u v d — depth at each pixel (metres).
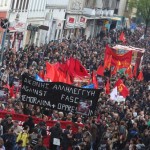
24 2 89.44
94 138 39.56
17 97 44.78
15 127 36.47
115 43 121.06
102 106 47.56
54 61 67.94
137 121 46.41
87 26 133.38
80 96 39.12
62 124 39.03
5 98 42.03
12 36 80.38
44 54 74.75
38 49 76.31
